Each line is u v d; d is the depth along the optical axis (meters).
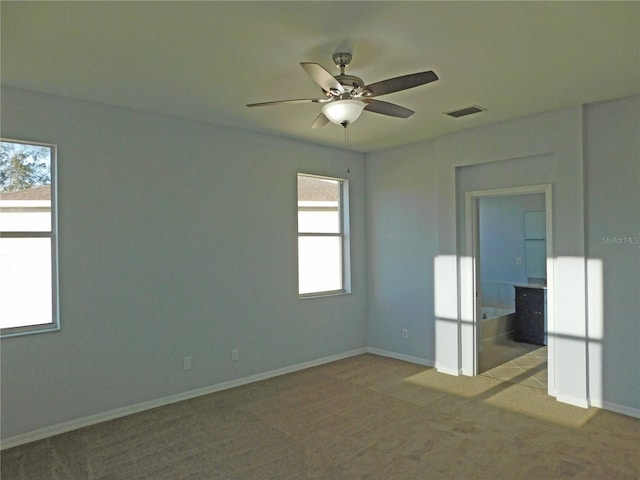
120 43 2.61
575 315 3.94
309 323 5.30
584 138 3.89
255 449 3.16
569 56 2.86
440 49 2.75
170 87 3.35
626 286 3.71
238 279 4.63
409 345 5.50
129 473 2.85
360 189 5.94
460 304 4.93
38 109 3.42
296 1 2.17
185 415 3.80
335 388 4.48
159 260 4.05
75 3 2.15
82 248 3.61
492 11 2.29
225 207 4.53
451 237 4.94
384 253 5.77
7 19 2.30
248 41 2.61
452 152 4.89
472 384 4.56
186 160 4.24
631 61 2.94
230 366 4.55
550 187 4.14
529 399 4.11
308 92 3.49
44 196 3.51
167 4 2.18
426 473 2.82
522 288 6.41
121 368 3.81
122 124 3.84
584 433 3.36
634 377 3.67
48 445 3.25
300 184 5.37
